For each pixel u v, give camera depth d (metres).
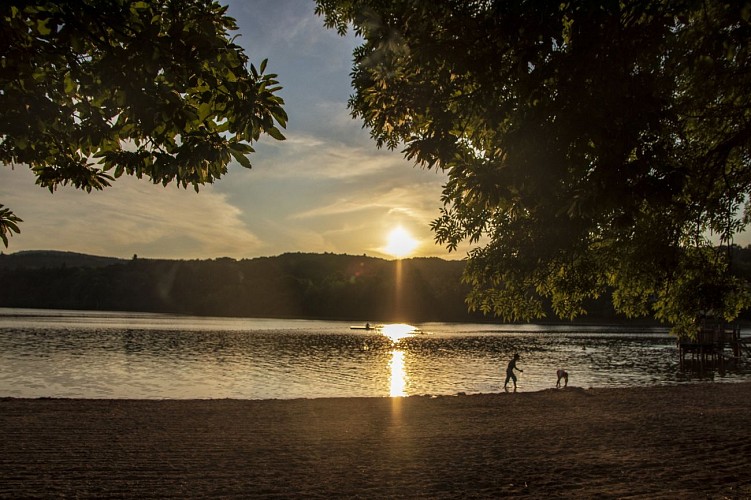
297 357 48.50
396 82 6.79
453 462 10.88
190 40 4.65
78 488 8.80
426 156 6.64
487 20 5.62
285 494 8.62
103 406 17.80
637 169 5.23
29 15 4.50
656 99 5.51
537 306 10.48
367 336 87.06
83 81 5.21
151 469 10.12
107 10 4.55
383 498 8.43
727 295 9.38
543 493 8.66
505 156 5.82
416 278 188.50
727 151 7.23
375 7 6.50
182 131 4.82
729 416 17.23
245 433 13.90
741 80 7.09
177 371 35.56
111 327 91.06
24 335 66.81
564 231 7.19
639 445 12.67
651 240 8.70
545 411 18.34
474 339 84.31
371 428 14.84
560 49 5.85
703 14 5.85
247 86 4.93
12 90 5.01
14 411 16.28
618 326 145.12
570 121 5.41
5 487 8.78
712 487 8.97
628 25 5.34
